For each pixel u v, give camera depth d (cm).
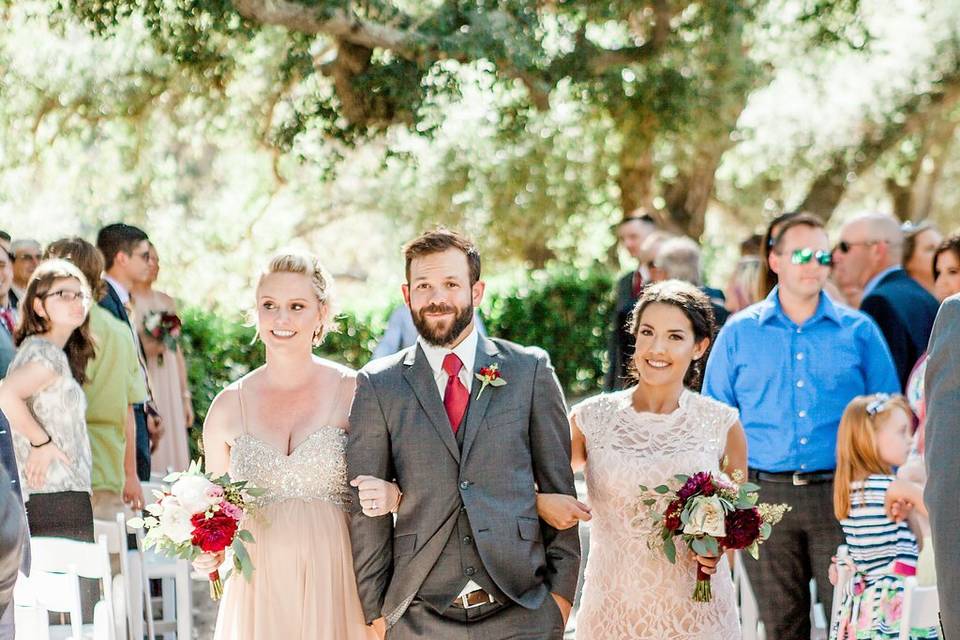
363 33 1330
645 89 1691
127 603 609
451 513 500
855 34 1869
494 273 2348
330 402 545
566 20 1594
